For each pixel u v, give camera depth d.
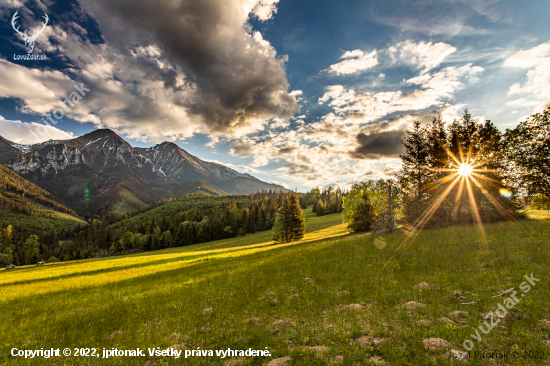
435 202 27.98
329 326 7.39
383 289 9.98
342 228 76.38
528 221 22.30
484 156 27.19
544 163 23.70
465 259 12.50
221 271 18.86
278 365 5.64
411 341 6.03
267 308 9.65
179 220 136.38
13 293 19.42
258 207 140.12
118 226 184.25
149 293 14.14
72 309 12.70
